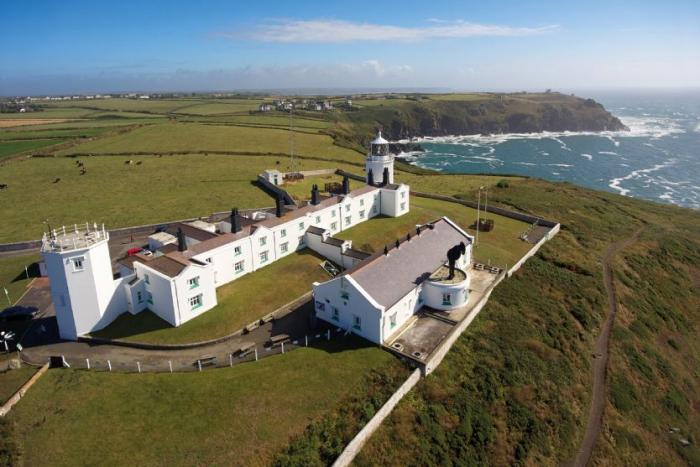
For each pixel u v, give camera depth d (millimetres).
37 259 75438
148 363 47344
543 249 84562
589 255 87625
